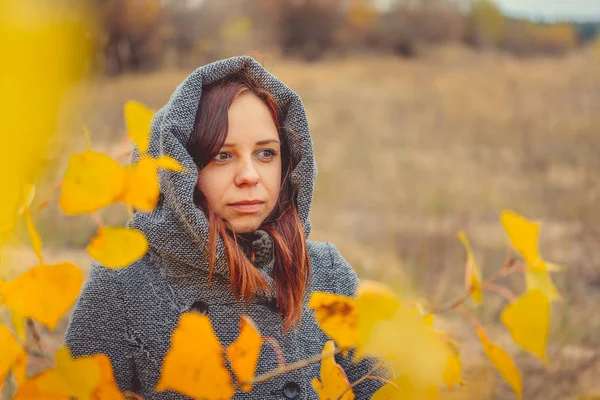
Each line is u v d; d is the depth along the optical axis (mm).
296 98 1203
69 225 2902
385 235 4707
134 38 7836
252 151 1146
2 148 375
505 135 10102
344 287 1375
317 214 5539
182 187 1069
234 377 1172
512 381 598
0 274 625
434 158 8469
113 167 530
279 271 1177
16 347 579
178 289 1176
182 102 1125
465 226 4758
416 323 529
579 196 6141
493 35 29344
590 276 3865
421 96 14680
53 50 369
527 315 570
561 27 32250
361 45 25594
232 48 9781
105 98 6934
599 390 2184
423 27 26734
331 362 796
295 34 24031
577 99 14195
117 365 1155
